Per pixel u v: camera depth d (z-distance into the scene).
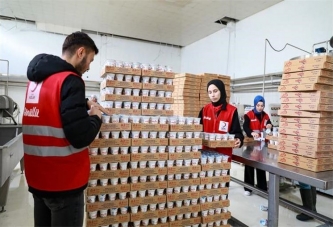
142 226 1.73
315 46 4.09
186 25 6.43
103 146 1.58
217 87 2.47
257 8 5.20
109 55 7.48
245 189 3.57
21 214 2.64
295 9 4.50
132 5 5.34
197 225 1.90
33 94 1.08
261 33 5.28
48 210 1.20
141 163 1.70
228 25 6.09
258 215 2.84
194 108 4.64
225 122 2.44
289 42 4.61
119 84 1.77
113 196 1.62
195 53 7.80
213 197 1.96
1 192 2.66
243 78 5.45
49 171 1.03
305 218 2.70
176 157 1.79
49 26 6.56
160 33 7.17
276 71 4.85
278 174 1.87
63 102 0.99
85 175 1.14
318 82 1.73
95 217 1.59
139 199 1.69
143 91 1.87
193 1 5.05
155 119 1.74
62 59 1.10
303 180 1.67
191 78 4.60
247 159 2.18
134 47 7.81
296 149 1.88
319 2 4.06
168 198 1.77
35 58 1.10
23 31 6.52
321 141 1.76
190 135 1.85
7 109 4.27
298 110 1.87
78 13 5.83
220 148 2.22
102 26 6.70
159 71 1.89
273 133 2.72
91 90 7.14
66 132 0.99
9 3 5.37
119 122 1.64
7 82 6.14
